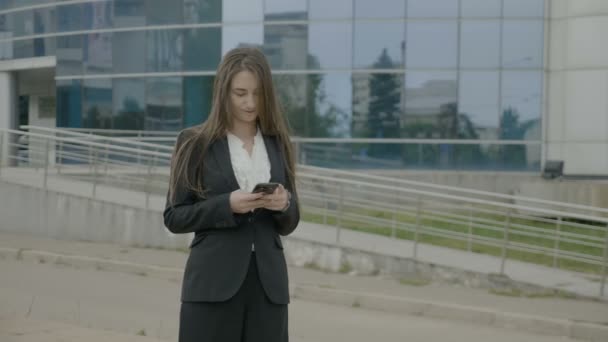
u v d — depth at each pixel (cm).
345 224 1525
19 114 2809
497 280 1082
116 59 2272
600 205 1659
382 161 2027
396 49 2028
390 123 2028
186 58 2183
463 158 2008
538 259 1288
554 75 1991
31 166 2206
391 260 1155
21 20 2509
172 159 322
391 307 984
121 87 2267
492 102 2006
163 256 1255
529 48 1998
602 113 1941
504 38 2003
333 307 991
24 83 2847
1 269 1166
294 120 2061
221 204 303
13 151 2509
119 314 835
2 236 1432
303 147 2053
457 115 2012
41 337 670
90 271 1180
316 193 1361
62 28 2369
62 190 1442
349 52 2041
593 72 1942
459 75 2012
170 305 914
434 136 2014
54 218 1435
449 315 948
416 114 2022
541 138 1995
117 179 1730
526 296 1039
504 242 1137
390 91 2028
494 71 2006
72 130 2281
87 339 668
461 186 1962
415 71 2023
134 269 1169
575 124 1959
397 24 2027
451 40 2014
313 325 856
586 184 1680
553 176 1928
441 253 1227
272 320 319
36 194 1453
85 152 2255
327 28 2052
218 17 2145
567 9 1969
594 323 869
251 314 318
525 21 1998
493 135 2005
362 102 2036
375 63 2033
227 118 320
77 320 801
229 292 309
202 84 2169
